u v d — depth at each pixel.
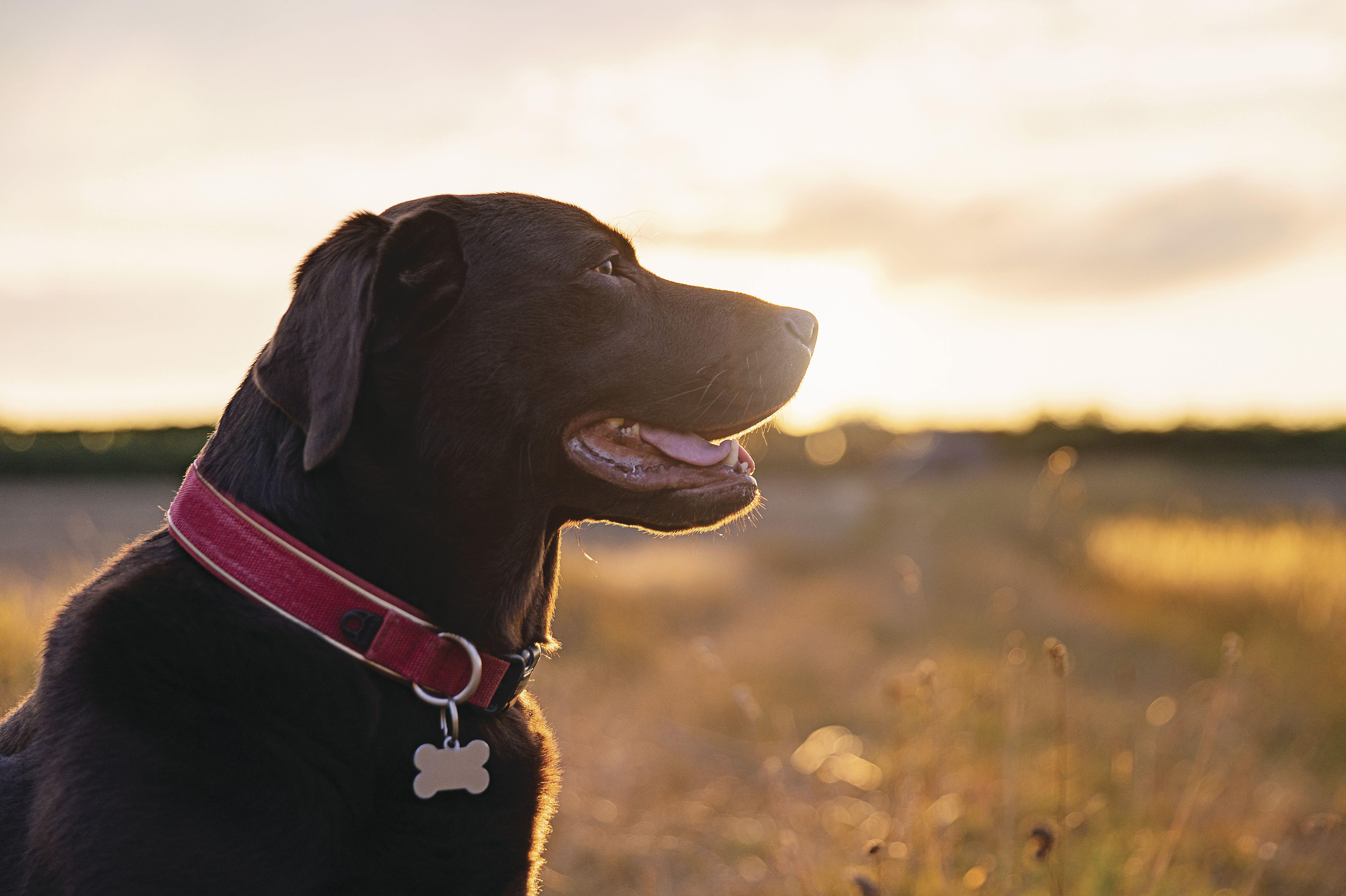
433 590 1.98
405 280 1.92
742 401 2.28
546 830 2.05
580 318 2.12
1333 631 8.33
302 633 1.78
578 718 6.01
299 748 1.69
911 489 34.47
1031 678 7.04
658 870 4.10
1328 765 5.52
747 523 22.20
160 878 1.53
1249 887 3.30
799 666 8.10
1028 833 2.72
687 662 8.03
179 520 1.88
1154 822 4.26
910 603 11.15
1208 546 11.75
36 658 1.89
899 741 4.14
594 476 2.16
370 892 1.70
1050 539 16.31
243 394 2.03
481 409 2.02
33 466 24.28
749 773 5.46
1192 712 5.72
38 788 1.62
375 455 1.92
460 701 1.86
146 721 1.61
